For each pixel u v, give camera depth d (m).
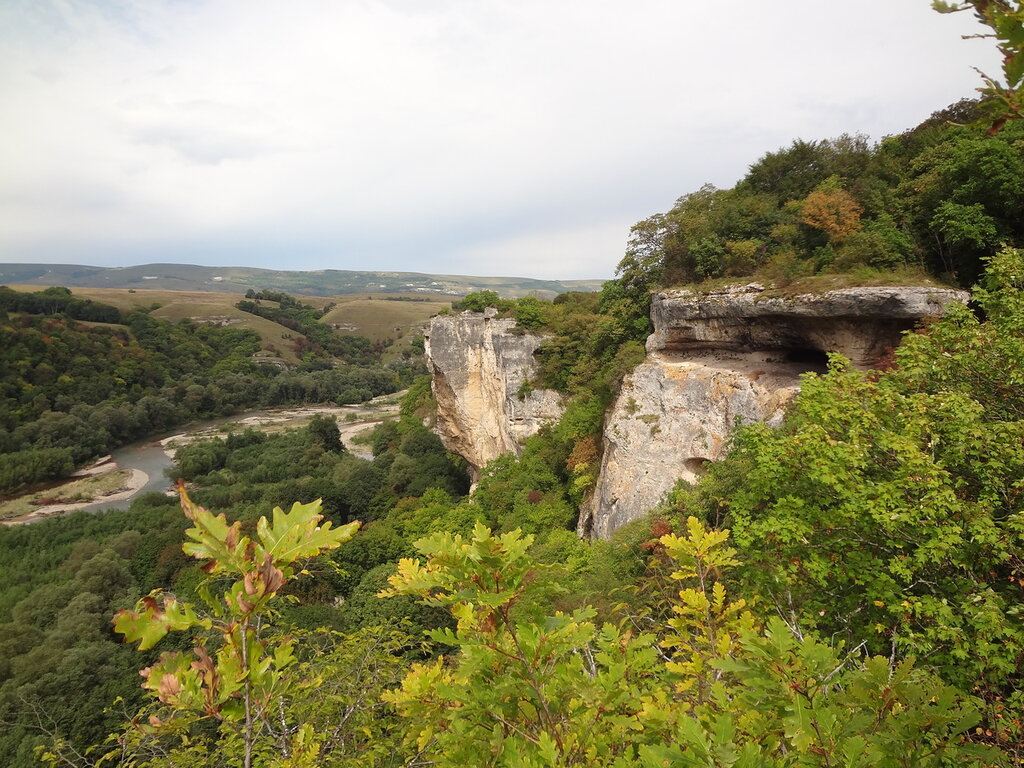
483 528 2.37
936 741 2.30
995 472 7.17
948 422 7.71
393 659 8.27
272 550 1.90
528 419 37.28
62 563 38.19
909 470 7.16
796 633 4.52
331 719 6.70
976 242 16.77
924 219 19.70
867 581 7.14
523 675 2.64
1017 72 2.02
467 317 40.78
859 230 20.61
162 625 1.79
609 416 26.39
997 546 6.23
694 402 21.53
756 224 23.94
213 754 6.26
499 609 2.61
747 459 14.68
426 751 4.23
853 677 2.72
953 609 6.35
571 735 2.57
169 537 37.78
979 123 2.20
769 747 2.67
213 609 1.88
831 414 8.57
